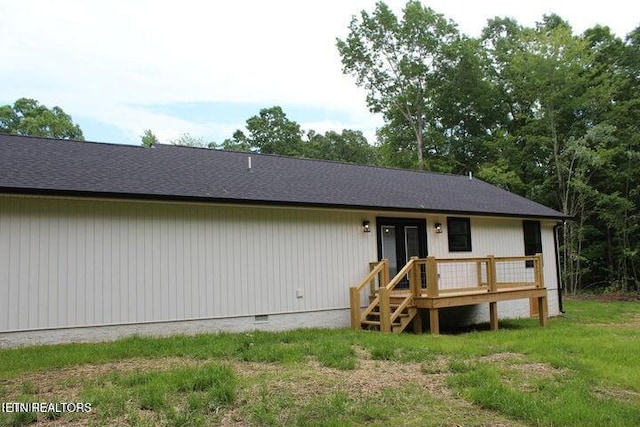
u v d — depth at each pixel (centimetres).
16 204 833
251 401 494
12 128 3569
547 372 646
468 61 2964
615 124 2291
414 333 1137
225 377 559
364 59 3278
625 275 2300
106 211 911
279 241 1109
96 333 882
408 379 598
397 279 1091
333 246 1192
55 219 862
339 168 1534
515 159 2620
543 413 470
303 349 764
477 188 1733
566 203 2312
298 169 1390
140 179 976
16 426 432
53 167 931
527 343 870
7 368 654
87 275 882
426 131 3161
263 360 700
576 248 2339
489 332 1111
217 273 1020
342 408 478
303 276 1136
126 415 455
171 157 1202
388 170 1684
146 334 929
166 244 967
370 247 1258
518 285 1333
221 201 987
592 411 481
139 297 929
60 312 852
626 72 2441
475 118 3064
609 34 2541
